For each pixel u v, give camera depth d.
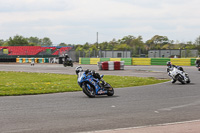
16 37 111.44
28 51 76.88
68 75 25.69
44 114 7.82
